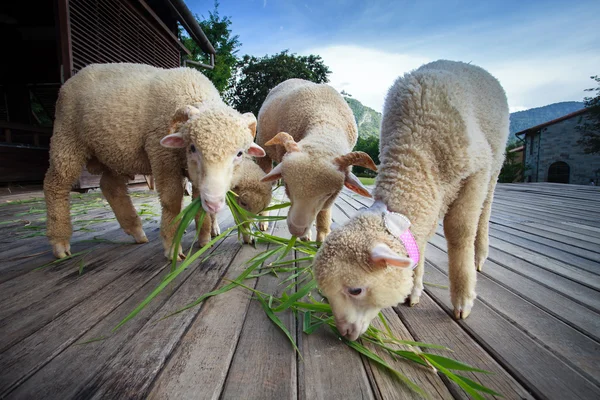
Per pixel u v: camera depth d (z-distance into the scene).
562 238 1.28
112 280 0.81
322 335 0.58
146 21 3.00
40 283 0.79
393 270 0.51
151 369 0.48
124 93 0.95
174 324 0.61
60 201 0.98
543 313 0.66
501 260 0.99
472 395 0.41
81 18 2.22
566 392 0.44
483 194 0.64
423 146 0.60
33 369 0.48
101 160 1.02
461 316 0.63
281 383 0.45
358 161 0.88
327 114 1.16
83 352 0.52
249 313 0.66
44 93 3.77
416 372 0.49
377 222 0.54
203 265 0.93
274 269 0.89
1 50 3.44
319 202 0.90
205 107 0.87
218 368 0.48
